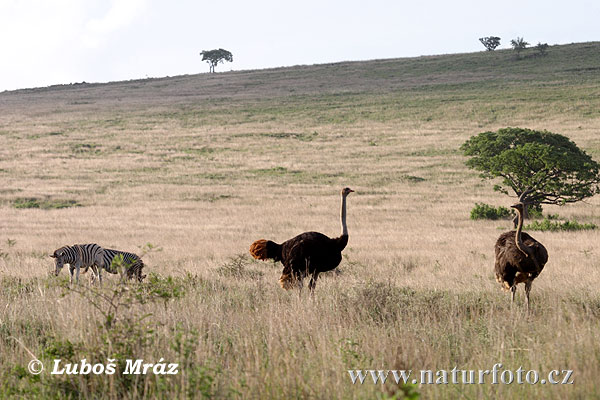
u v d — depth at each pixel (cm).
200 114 19625
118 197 10550
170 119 18962
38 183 11719
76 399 1304
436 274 3653
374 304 2155
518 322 1892
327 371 1336
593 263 4131
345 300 2195
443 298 2427
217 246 5822
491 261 4350
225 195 10631
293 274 2736
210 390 1260
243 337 1739
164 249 5550
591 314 1975
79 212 9200
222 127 17588
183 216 8844
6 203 10106
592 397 1234
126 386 1327
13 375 1395
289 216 8700
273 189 11088
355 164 13162
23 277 3334
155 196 10619
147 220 8438
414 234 6888
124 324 1492
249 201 10119
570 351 1467
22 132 17388
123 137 16562
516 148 8569
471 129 15862
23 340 1739
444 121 16938
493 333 1777
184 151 14900
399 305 2155
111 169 13112
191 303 2139
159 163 13662
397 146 14688
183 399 1213
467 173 12088
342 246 2780
